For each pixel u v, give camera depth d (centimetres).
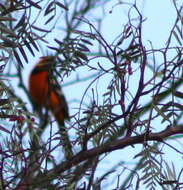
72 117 708
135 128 725
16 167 675
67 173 676
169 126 713
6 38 651
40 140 693
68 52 700
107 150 698
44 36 682
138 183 660
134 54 706
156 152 718
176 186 677
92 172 660
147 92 688
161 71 712
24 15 680
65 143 688
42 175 664
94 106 698
